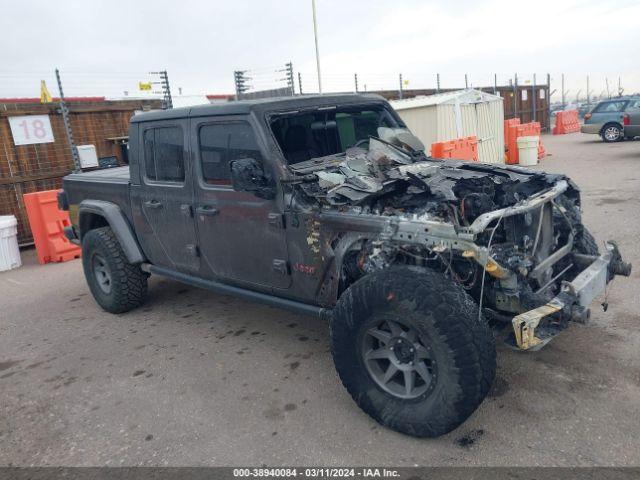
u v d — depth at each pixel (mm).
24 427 3566
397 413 3018
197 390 3830
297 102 4023
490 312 3164
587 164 13219
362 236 3211
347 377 3221
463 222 3213
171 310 5566
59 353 4746
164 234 4723
